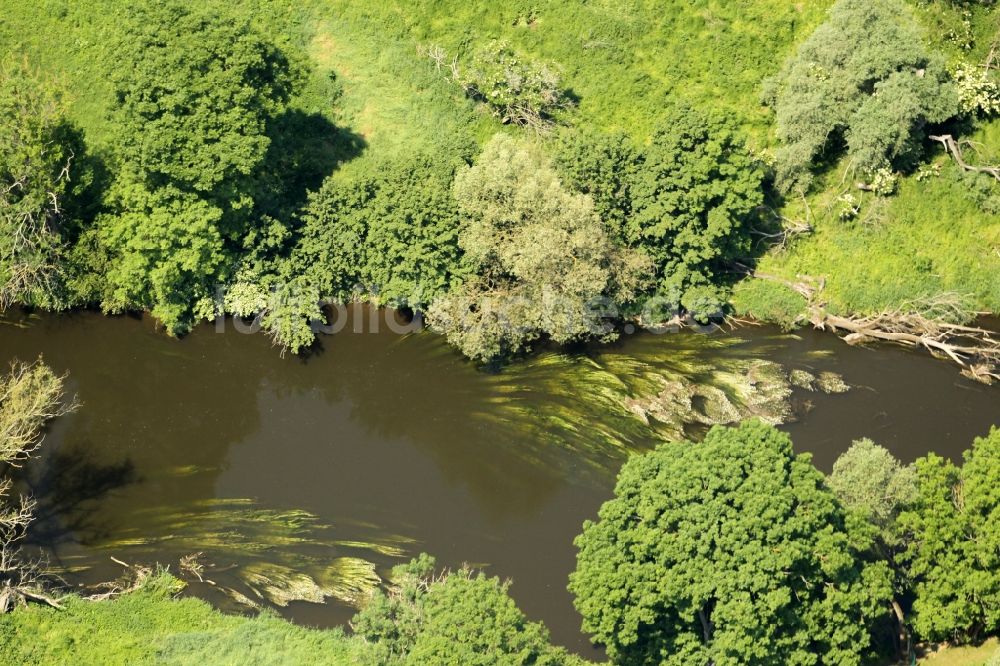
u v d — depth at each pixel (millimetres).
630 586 55031
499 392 73438
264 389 73875
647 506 56000
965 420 72062
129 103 70188
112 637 61406
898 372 74438
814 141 77250
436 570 65125
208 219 71562
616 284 74375
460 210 73250
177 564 65375
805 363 74875
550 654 55875
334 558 65750
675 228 74125
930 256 77438
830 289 76938
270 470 69875
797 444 70812
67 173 73500
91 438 71000
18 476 68750
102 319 75062
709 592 54531
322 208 73938
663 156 73562
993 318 77000
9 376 72812
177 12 70812
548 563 65625
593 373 74125
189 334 74938
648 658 56406
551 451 70812
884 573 56656
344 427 72062
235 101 70812
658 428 71812
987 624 58719
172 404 72938
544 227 72062
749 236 77312
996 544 56750
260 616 63094
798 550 54031
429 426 72125
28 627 61344
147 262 72188
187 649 61062
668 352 75312
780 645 55250
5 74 77562
